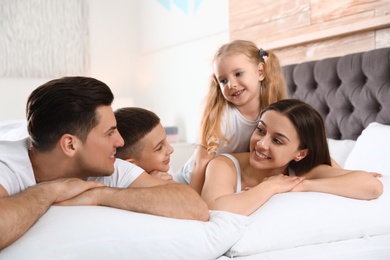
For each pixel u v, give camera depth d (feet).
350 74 8.17
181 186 3.99
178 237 3.58
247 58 5.98
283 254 3.96
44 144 3.85
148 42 16.63
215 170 4.81
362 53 8.07
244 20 11.08
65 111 3.79
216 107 6.13
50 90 3.84
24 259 3.17
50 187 3.67
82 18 16.02
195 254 3.61
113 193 3.80
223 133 6.02
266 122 4.76
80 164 3.98
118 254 3.41
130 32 17.16
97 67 16.60
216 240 3.68
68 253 3.29
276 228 4.03
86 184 3.85
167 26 15.26
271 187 4.40
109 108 4.04
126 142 4.82
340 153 7.74
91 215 3.53
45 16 15.35
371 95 7.84
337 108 8.50
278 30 10.07
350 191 4.50
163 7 15.42
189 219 3.81
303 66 9.23
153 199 3.76
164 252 3.52
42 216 3.53
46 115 3.80
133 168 4.39
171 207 3.78
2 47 14.80
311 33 9.07
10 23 14.87
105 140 3.98
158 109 16.39
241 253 3.85
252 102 6.05
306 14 9.32
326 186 4.53
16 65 15.01
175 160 13.55
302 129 4.73
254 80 5.98
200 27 13.44
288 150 4.71
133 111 4.97
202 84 13.70
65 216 3.50
